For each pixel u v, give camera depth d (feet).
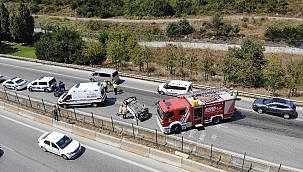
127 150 75.61
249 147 74.28
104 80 124.77
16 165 72.08
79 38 179.63
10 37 240.73
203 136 80.18
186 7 255.50
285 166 66.33
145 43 186.70
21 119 96.43
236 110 96.12
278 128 83.61
